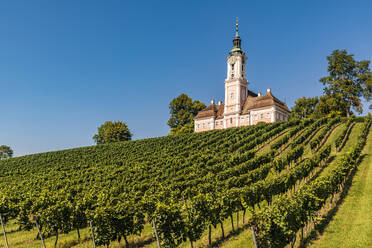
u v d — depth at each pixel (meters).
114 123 93.75
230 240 14.52
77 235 18.97
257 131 54.50
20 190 32.12
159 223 14.04
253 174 25.16
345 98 62.00
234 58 79.81
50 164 53.19
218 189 23.02
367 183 21.12
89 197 21.03
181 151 48.72
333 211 16.77
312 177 25.61
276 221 12.09
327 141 41.00
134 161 45.03
